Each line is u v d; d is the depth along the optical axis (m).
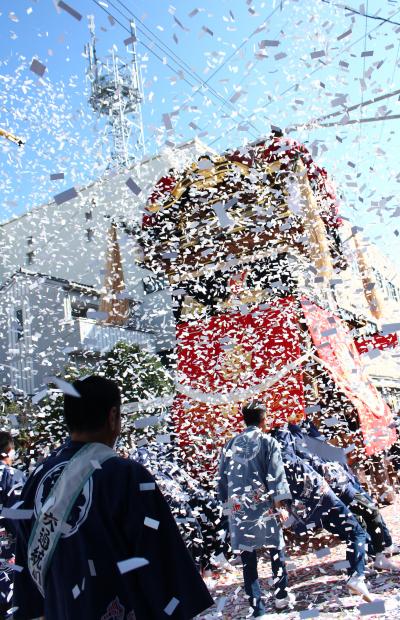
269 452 4.36
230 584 5.44
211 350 7.46
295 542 6.25
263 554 6.41
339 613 3.83
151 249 8.09
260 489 4.37
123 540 1.65
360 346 9.31
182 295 8.17
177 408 7.36
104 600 1.59
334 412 7.28
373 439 7.09
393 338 9.21
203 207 7.87
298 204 7.50
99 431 1.91
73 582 1.63
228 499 4.51
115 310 7.51
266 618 4.00
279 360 6.96
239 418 6.94
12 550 3.59
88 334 10.10
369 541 4.57
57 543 1.70
